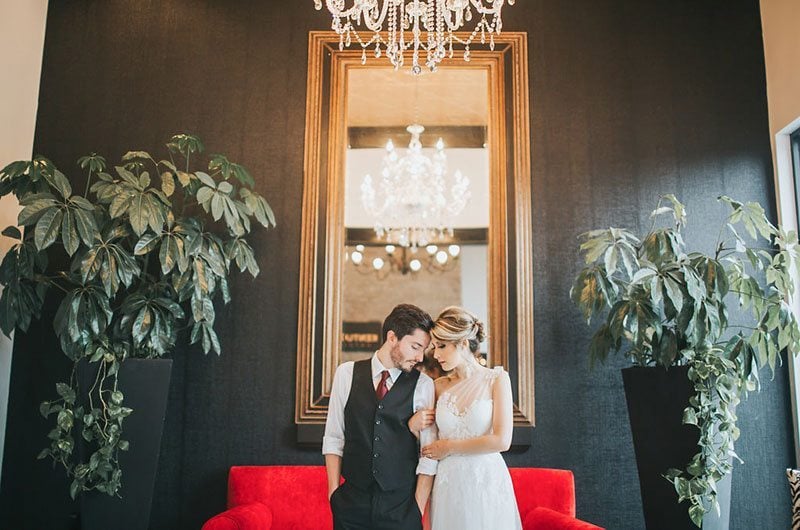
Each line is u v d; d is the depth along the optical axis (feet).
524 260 14.55
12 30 14.30
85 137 15.15
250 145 15.17
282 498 13.02
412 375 10.12
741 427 14.11
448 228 14.87
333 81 15.35
